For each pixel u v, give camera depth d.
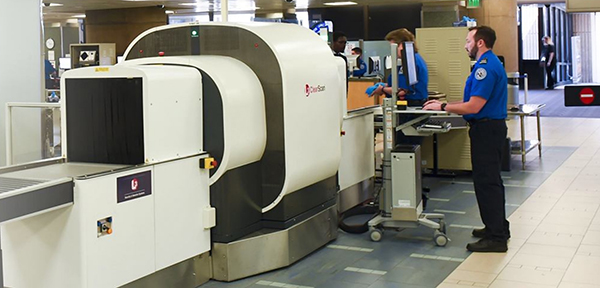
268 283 4.42
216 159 4.31
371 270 4.66
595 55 25.55
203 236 4.34
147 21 14.73
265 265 4.61
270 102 4.61
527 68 22.47
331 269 4.70
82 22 17.39
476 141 5.05
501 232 5.05
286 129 4.59
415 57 6.29
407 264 4.78
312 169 4.93
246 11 16.89
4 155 5.69
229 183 4.40
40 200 3.26
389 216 5.45
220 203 4.39
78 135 4.02
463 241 5.35
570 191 7.06
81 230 3.46
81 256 3.48
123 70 3.87
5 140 5.63
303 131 4.79
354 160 6.20
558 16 23.39
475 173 5.08
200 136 4.29
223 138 4.27
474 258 4.90
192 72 4.21
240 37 4.65
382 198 5.48
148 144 3.84
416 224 5.34
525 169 8.37
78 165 3.88
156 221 3.92
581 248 5.07
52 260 3.56
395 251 5.11
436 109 5.16
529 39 22.44
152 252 3.90
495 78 4.91
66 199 3.41
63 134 4.07
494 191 5.03
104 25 15.07
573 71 25.22
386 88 6.44
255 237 4.54
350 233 5.64
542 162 8.84
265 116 4.63
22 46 5.76
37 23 5.84
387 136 5.42
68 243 3.50
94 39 15.19
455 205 6.62
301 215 4.93
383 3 15.19
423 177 8.09
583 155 9.31
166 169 3.98
